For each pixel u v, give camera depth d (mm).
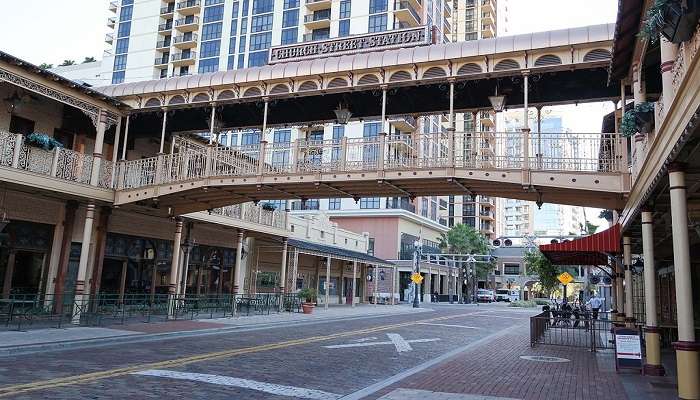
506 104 17625
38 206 19938
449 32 77312
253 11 72438
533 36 14602
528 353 15672
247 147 18078
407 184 15969
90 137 22688
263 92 17719
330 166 16375
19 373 9539
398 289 57875
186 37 78312
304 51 18859
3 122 19062
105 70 82625
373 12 63344
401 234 60625
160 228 25500
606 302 39344
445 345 17609
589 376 11562
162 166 19406
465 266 69375
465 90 17109
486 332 23297
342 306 40188
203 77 18703
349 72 16453
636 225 13750
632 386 10336
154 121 22250
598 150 13922
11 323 16719
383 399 8695
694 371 8383
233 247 30891
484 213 101562
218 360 12156
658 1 6656
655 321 11781
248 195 19109
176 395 8344
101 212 22203
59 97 18109
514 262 89000
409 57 15727
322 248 36750
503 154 14523
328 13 67812
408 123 51438
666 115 7875
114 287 23344
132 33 82062
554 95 16844
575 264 20609
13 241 19203
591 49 14086
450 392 9469
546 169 14016
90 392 8234
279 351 14305
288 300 30250
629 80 13914
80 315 18062
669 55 8891
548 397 9273
